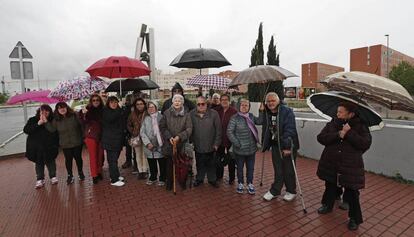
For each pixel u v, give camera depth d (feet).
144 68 16.29
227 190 15.21
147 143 15.60
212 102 18.08
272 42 39.50
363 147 10.10
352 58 199.72
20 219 12.31
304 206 12.21
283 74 13.30
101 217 12.30
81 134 17.10
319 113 11.80
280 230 10.77
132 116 17.02
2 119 76.89
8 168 21.20
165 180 16.47
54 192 15.58
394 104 9.66
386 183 15.44
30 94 16.99
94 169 16.81
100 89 17.87
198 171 16.01
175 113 14.93
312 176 17.12
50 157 16.72
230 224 11.35
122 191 15.48
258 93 36.55
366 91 9.14
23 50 25.80
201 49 18.10
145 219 11.99
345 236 10.22
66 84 17.16
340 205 12.44
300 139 21.99
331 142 11.01
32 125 16.10
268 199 13.55
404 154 15.55
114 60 15.65
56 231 11.17
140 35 31.58
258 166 19.89
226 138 15.84
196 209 12.85
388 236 10.17
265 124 13.62
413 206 12.53
